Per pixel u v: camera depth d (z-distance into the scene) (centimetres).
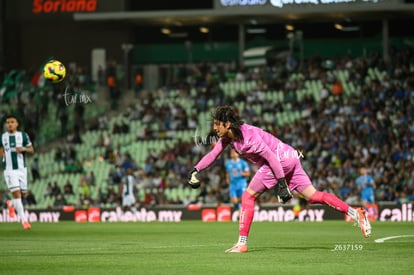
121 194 8238
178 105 9975
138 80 10594
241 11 10375
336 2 10131
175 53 11462
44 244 3578
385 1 10019
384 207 6831
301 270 2278
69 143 9788
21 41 11525
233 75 10688
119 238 4119
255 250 3014
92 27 11444
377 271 2245
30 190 9138
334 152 8500
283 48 10994
